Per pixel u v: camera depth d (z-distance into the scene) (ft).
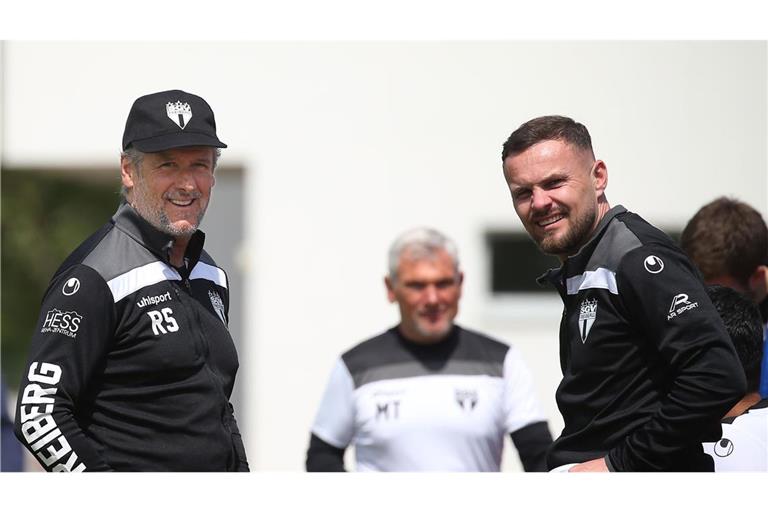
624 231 33.09
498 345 55.26
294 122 85.51
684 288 31.53
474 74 84.69
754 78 82.74
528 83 84.33
